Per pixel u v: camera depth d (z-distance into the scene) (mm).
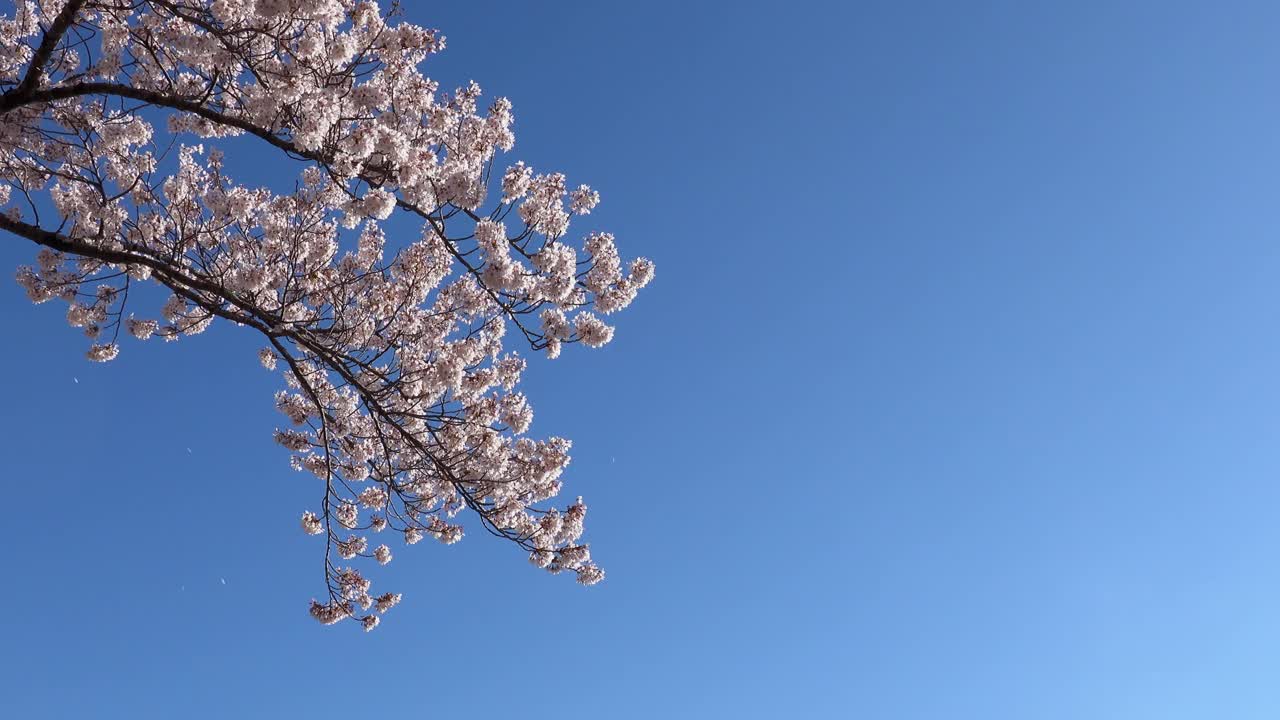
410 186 10820
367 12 11102
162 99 9844
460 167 11719
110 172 11469
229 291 10781
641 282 11742
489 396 13320
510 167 11336
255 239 12031
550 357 11500
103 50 10672
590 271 11703
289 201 12344
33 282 11812
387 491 14086
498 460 13391
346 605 13750
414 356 13031
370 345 13125
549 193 11602
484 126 12211
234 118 10078
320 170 12492
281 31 10008
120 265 11492
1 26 10906
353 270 13469
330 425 13266
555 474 13859
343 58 10297
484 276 10922
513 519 13781
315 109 9977
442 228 10953
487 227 10750
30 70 9492
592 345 11609
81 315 12555
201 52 10016
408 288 12992
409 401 12547
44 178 11414
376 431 13586
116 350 12766
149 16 10695
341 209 11156
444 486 13508
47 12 11156
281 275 12305
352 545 14297
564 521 13789
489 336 13781
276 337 11312
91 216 11281
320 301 12484
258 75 10125
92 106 10891
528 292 11258
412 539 14359
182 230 11211
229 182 11836
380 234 13820
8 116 10328
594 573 13820
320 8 9750
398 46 11031
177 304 12789
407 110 11438
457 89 12219
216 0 9922
